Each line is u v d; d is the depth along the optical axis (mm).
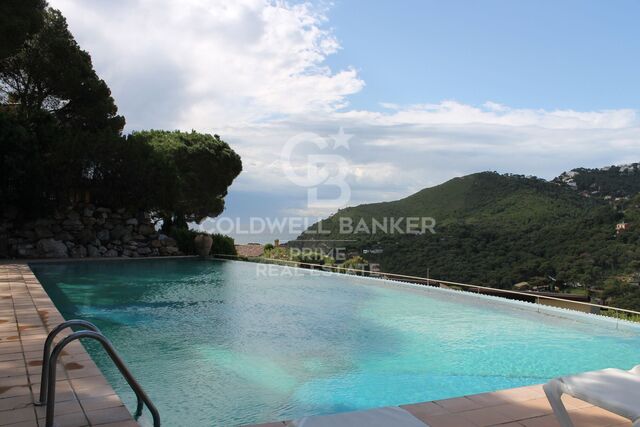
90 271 13578
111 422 2707
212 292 10562
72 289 10438
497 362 5312
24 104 17641
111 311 8148
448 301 9594
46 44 17047
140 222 17859
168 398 4098
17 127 14602
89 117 18594
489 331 6902
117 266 14969
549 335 6637
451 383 4605
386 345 6086
